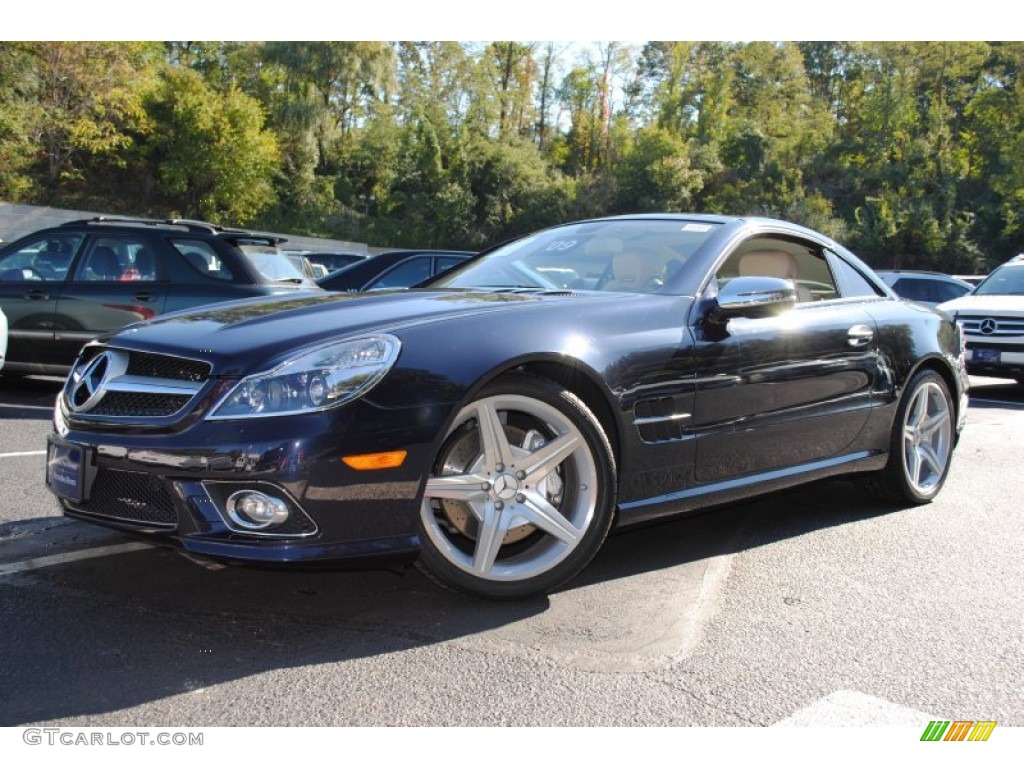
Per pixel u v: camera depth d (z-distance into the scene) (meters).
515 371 2.92
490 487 2.86
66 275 7.60
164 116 40.72
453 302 3.15
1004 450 6.55
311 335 2.74
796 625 2.92
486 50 67.50
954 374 4.71
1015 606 3.16
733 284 3.34
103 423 2.76
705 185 61.88
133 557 3.39
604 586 3.24
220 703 2.28
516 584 2.92
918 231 53.44
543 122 72.38
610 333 3.12
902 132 66.06
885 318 4.32
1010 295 10.80
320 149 53.31
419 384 2.67
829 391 3.90
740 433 3.47
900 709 2.36
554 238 4.16
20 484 4.52
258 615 2.86
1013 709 2.38
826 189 64.31
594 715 2.28
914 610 3.10
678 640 2.76
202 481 2.55
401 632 2.75
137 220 7.88
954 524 4.28
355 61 51.59
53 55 32.59
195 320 3.06
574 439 2.97
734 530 4.09
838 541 3.94
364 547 2.62
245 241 7.86
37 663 2.47
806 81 75.06
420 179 54.91
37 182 38.69
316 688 2.37
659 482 3.24
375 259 9.88
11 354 7.61
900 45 65.00
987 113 61.66
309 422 2.54
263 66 51.22
